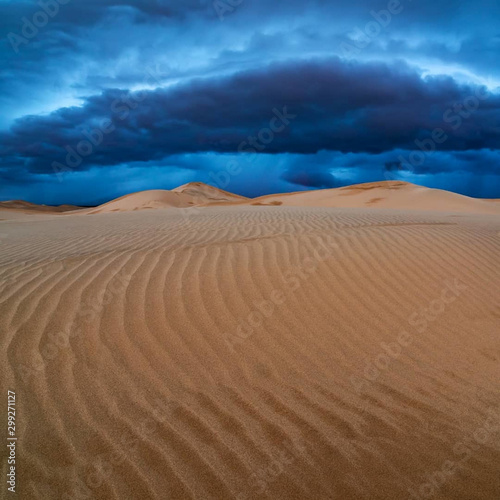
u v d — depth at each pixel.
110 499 2.09
